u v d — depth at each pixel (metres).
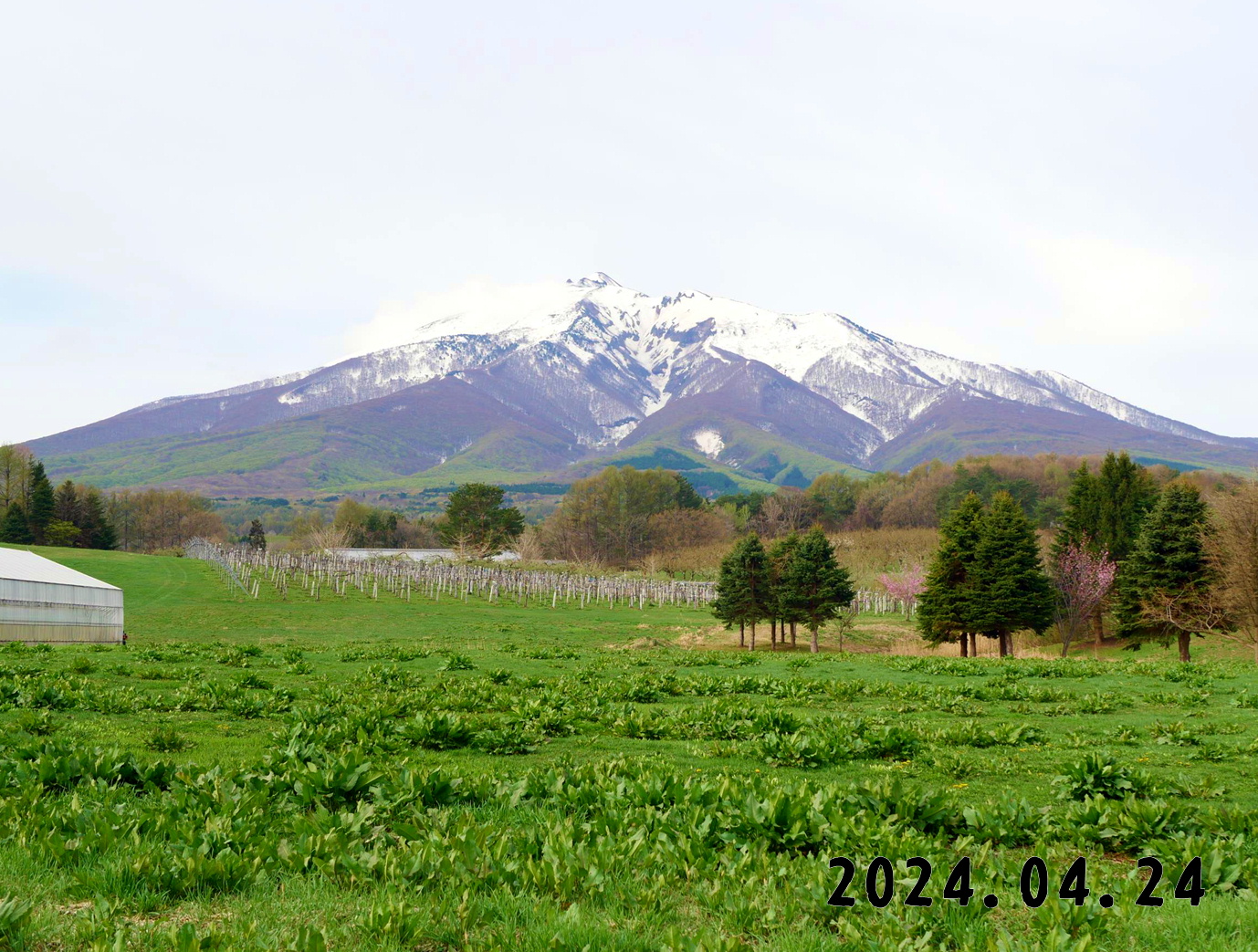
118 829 8.84
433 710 20.08
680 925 7.25
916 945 6.81
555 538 173.38
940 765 15.23
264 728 17.72
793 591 62.88
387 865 7.98
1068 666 32.97
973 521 59.16
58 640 50.47
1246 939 7.10
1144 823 10.31
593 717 20.33
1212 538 53.66
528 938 6.64
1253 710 23.02
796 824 9.52
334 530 183.75
